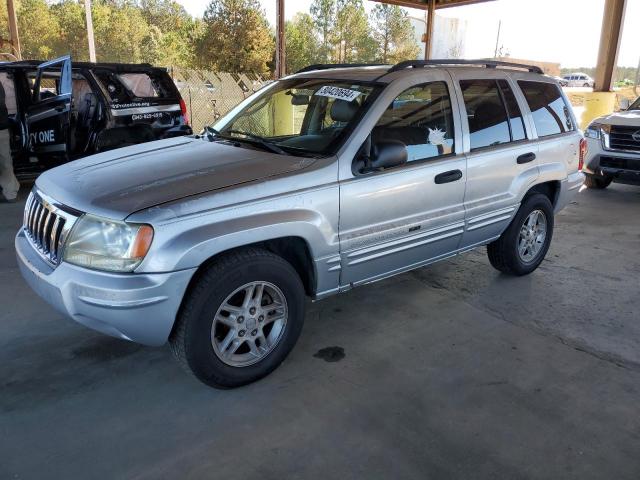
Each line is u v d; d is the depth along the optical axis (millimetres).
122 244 2568
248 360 3033
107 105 7441
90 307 2596
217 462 2457
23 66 7371
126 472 2381
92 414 2779
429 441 2629
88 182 2969
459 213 3900
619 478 2412
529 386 3119
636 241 6066
